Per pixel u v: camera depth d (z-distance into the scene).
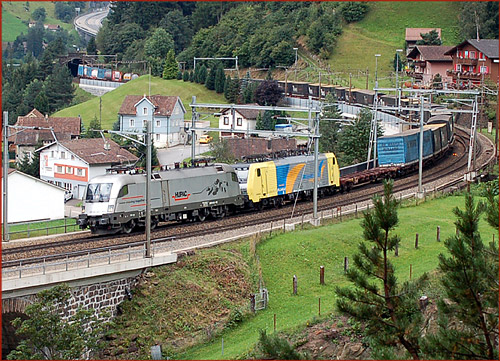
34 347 28.33
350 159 72.50
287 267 38.94
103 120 116.69
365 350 28.75
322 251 40.97
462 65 98.62
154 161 79.81
